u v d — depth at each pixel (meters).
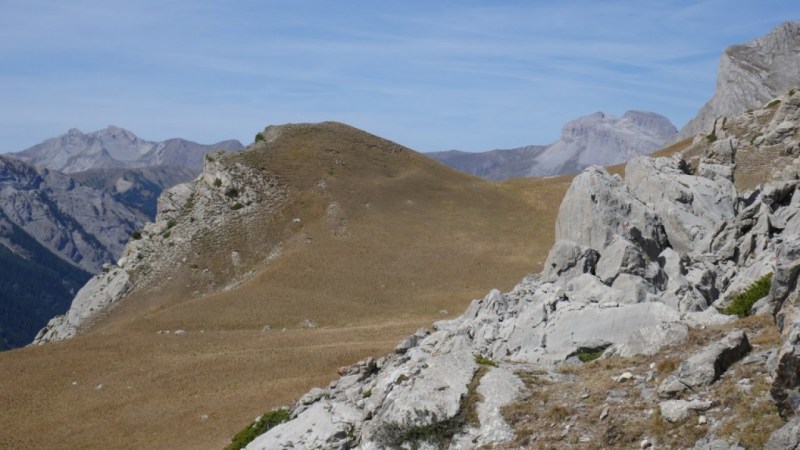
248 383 71.31
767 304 29.00
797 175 52.75
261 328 105.25
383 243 139.38
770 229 41.88
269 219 148.88
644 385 24.69
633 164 52.81
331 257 133.62
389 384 28.58
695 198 48.66
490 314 39.78
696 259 43.03
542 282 43.69
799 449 18.23
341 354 76.12
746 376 22.45
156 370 79.88
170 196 157.75
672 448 21.12
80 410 70.31
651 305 31.98
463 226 148.75
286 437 28.98
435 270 128.88
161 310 118.12
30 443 63.19
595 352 31.83
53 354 89.62
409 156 185.62
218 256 140.38
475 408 26.03
